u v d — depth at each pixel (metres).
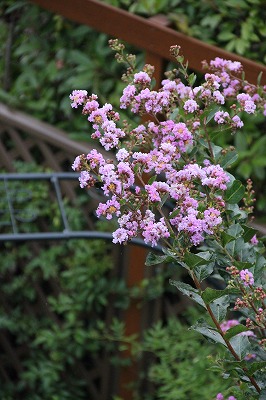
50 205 5.93
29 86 6.10
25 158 6.00
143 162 2.53
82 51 5.97
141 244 4.57
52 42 6.10
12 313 6.04
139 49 5.64
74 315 5.78
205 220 2.46
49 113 6.05
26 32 6.19
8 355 6.14
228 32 5.37
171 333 5.36
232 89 3.24
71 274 5.75
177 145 2.69
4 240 4.64
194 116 2.90
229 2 5.39
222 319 2.56
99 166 2.52
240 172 5.29
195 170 2.54
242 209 3.01
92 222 5.85
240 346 2.59
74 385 6.00
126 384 5.75
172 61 5.08
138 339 5.69
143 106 2.82
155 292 5.54
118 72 5.82
